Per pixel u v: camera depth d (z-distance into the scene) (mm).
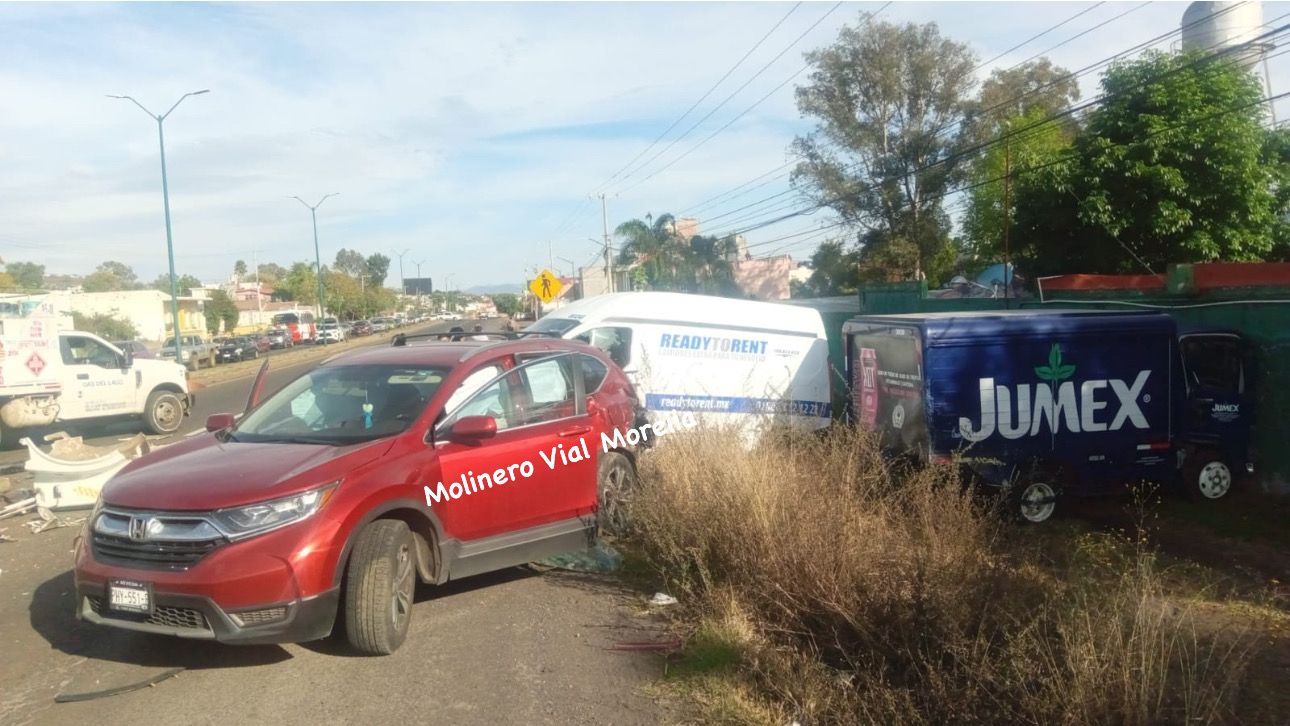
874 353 10117
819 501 6160
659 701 4934
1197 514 9148
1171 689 4449
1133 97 19609
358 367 6766
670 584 6539
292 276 121500
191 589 4965
